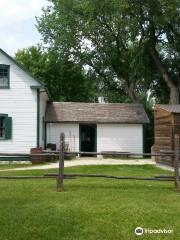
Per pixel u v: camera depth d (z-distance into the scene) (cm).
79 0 4441
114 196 1284
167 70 4344
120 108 3788
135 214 1041
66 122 3559
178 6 3812
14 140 3033
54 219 988
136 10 4006
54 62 5106
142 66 4400
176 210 1096
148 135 4375
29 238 852
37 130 3041
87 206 1128
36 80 3047
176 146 1444
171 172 2189
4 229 910
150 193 1351
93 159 3200
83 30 4497
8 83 3044
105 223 960
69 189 1417
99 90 5312
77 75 5497
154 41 4238
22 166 2581
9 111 3042
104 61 4728
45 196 1274
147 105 5441
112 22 4284
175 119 2452
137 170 2325
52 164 2688
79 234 881
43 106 3462
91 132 3638
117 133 3612
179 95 4359
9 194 1307
